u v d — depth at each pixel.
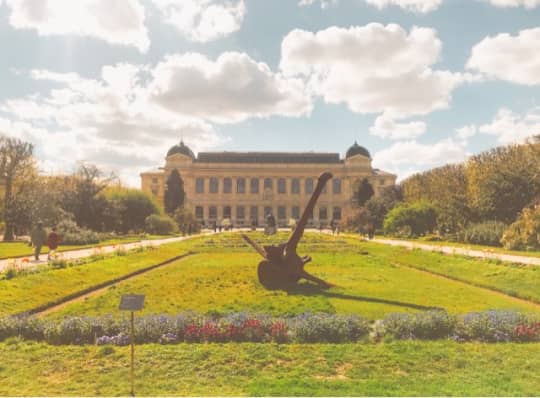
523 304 19.14
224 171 169.75
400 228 71.81
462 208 61.66
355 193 119.38
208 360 11.27
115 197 80.81
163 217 85.12
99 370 10.70
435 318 13.84
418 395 9.02
